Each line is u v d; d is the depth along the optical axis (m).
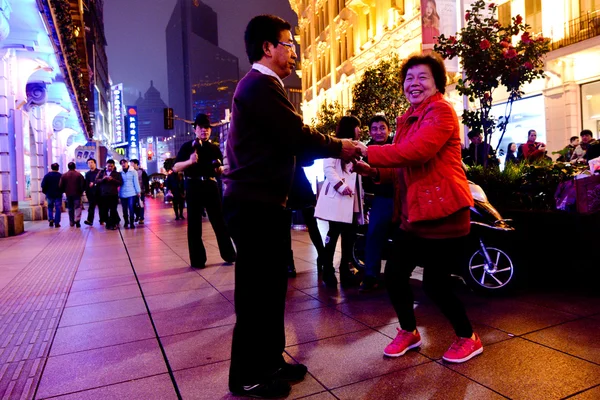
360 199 4.90
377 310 4.02
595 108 13.76
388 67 17.42
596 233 4.27
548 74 14.57
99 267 6.63
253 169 2.47
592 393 2.38
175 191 15.28
